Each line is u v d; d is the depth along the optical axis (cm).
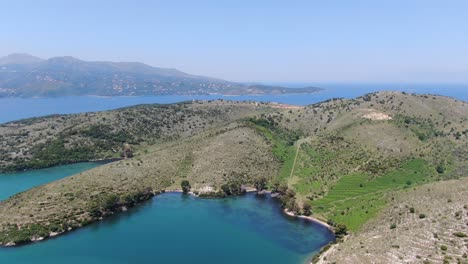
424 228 11000
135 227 15238
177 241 13850
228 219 15938
